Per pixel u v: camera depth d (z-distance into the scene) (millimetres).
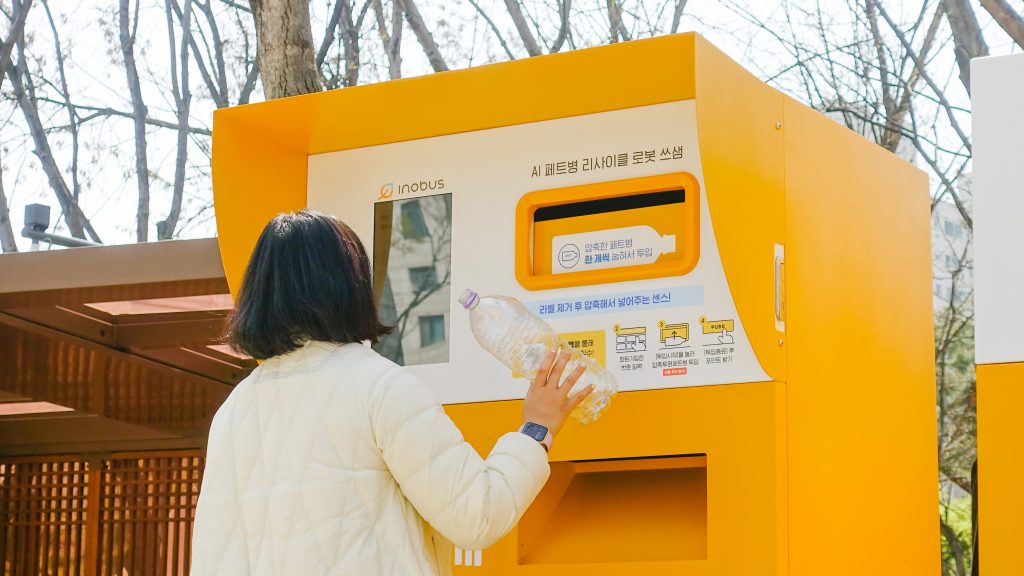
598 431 2619
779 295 2535
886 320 3004
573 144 2756
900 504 2969
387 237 2977
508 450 2156
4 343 4789
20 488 7062
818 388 2635
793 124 2693
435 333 2867
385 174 3000
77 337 4730
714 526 2463
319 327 2088
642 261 2656
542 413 2240
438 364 2848
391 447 2014
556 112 2762
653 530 2633
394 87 2695
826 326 2709
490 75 2605
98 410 6004
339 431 2021
